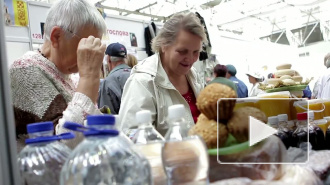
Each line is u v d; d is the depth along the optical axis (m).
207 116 0.54
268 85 1.19
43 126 0.54
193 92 1.38
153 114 1.18
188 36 1.26
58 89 1.03
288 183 0.50
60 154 0.58
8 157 0.38
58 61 1.08
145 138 0.66
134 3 5.17
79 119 0.77
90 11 1.04
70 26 1.01
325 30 7.66
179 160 0.51
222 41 3.97
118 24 2.70
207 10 5.90
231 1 6.07
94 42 0.90
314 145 0.78
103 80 2.19
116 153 0.49
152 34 2.82
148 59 1.37
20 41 2.04
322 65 5.85
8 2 1.98
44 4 2.17
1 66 0.38
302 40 7.90
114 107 2.13
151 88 1.22
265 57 4.85
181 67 1.31
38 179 0.54
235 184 0.49
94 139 0.47
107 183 0.47
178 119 0.58
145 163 0.52
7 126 0.38
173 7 5.27
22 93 0.93
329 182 0.58
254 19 7.29
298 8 6.75
